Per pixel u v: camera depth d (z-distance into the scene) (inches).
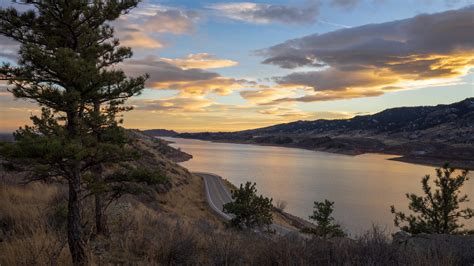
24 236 291.6
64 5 261.4
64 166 247.6
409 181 6378.0
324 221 1023.0
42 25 276.8
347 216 3223.4
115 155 267.7
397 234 324.2
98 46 277.9
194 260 258.1
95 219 362.9
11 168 250.8
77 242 251.9
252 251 258.7
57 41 279.1
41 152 220.1
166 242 274.4
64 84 267.0
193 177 3700.8
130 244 292.5
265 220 1038.4
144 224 391.9
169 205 1572.3
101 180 279.7
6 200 404.2
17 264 223.3
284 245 236.8
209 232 359.3
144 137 7849.4
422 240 285.3
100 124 269.9
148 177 281.6
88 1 277.3
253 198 1070.4
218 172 6983.3
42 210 377.4
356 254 215.6
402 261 207.8
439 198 748.0
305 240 253.3
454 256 224.8
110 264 250.1
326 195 4557.1
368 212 3476.9
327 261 217.9
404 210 3599.9
